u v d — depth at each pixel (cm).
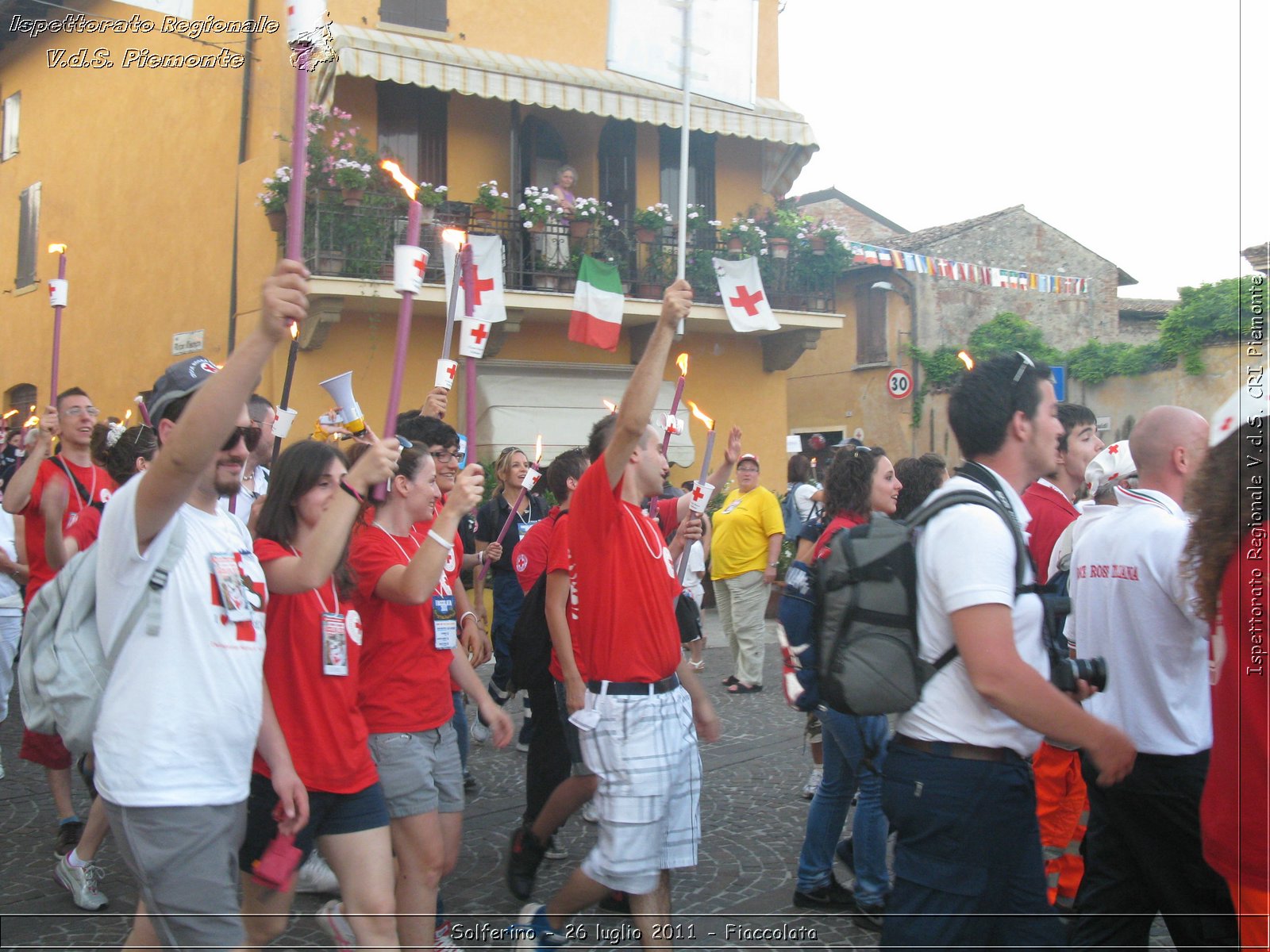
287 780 288
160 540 256
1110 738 238
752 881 463
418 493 369
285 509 316
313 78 1162
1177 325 1809
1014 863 253
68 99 1569
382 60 1146
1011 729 253
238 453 280
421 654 350
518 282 1283
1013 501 265
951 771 251
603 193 1412
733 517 906
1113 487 446
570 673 394
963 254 2155
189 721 256
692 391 1461
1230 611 257
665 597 350
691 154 1469
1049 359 2025
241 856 299
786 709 827
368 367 1228
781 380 1530
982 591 242
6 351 1748
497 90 1208
